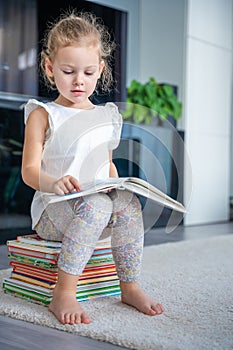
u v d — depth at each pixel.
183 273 2.03
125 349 1.17
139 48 4.34
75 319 1.33
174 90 4.02
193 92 4.11
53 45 1.51
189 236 3.34
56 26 1.55
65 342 1.21
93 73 1.51
